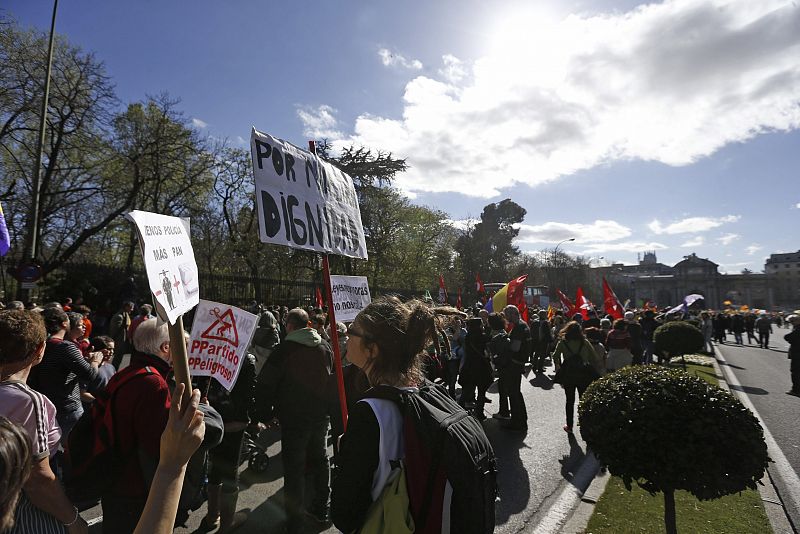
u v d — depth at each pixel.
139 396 2.32
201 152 23.88
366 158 30.61
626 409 3.25
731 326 28.91
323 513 4.11
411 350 1.75
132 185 23.03
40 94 18.84
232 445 3.89
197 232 30.27
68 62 19.69
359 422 1.55
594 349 7.27
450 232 54.59
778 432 7.67
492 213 71.31
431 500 1.47
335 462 1.60
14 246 21.80
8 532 1.22
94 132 20.89
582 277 75.94
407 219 38.28
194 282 1.65
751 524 4.03
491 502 1.62
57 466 3.79
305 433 3.82
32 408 1.99
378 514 1.49
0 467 0.94
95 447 2.30
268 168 3.32
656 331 13.82
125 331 10.19
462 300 41.53
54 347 4.00
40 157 15.28
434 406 1.65
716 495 3.04
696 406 3.11
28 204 20.78
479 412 7.76
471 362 7.72
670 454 3.02
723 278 107.50
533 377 12.92
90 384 5.03
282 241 3.29
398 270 36.44
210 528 3.98
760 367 16.11
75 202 22.16
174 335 1.36
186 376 1.36
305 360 3.82
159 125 22.53
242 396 4.05
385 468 1.50
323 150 29.89
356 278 4.50
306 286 19.70
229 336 3.93
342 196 4.18
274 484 5.10
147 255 1.30
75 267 15.62
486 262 65.25
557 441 6.81
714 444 2.99
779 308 103.25
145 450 2.27
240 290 17.52
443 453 1.50
